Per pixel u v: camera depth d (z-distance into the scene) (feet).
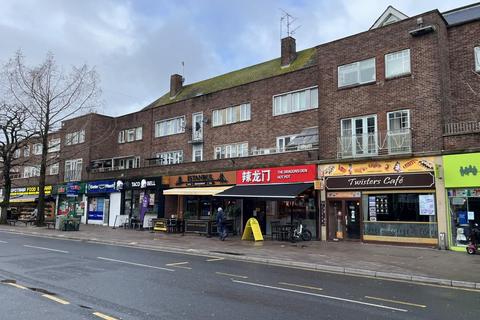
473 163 50.11
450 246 50.98
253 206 76.95
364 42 63.87
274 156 72.43
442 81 56.13
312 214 67.46
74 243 60.70
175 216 86.48
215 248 53.21
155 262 40.57
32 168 148.46
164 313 20.81
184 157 98.48
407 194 56.18
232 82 103.09
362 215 60.08
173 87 120.16
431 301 25.50
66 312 20.59
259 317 20.44
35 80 98.68
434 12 56.65
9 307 21.47
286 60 92.32
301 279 32.76
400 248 52.95
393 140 57.82
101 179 112.78
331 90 66.85
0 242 58.95
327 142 65.98
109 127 123.54
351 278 34.06
